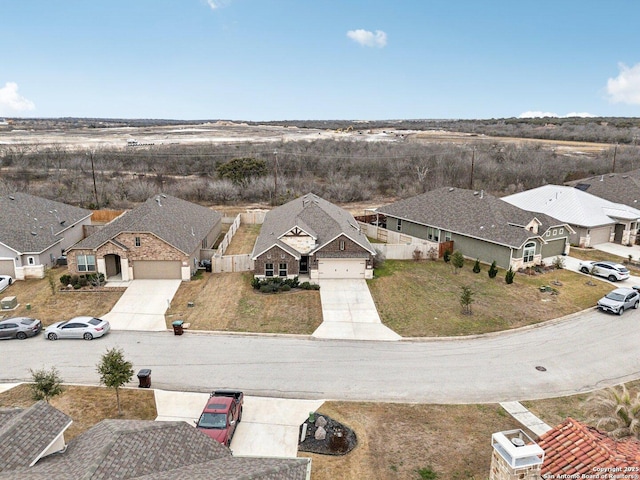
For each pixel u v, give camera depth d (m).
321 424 18.19
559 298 31.59
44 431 12.18
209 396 20.38
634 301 29.78
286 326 27.38
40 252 35.00
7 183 66.44
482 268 38.22
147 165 88.25
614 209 46.56
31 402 19.77
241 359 23.64
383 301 31.16
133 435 11.98
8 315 28.64
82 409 19.31
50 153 93.56
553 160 83.19
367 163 85.12
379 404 19.81
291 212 42.03
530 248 37.66
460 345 25.23
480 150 92.69
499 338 26.05
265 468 11.23
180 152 99.25
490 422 18.56
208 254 39.78
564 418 18.81
